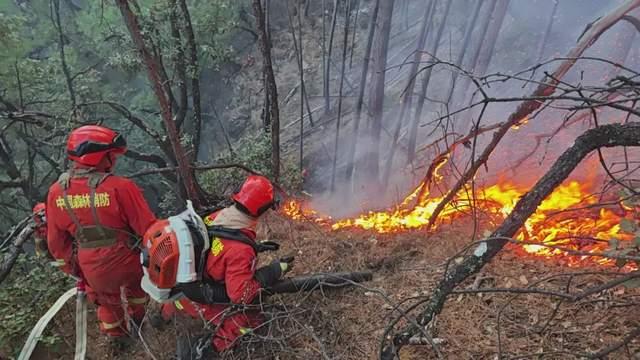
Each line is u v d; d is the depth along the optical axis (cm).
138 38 394
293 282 387
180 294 348
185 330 383
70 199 361
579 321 332
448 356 327
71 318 472
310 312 389
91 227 364
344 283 388
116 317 411
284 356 357
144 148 1241
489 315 352
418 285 399
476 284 380
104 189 359
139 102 1266
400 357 334
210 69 1493
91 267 372
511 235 267
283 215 611
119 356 420
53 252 392
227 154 849
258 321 372
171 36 961
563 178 262
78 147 357
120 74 1314
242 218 348
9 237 525
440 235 468
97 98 1119
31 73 989
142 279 358
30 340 399
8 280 538
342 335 364
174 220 341
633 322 321
